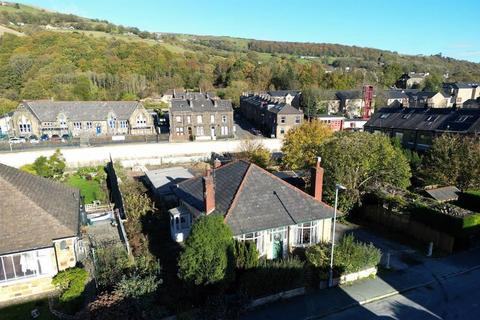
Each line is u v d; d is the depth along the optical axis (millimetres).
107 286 18406
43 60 104250
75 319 15211
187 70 132875
